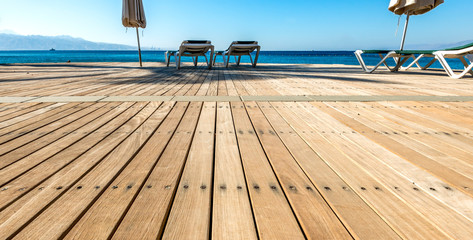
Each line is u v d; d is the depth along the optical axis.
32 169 1.19
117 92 3.32
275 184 1.09
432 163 1.31
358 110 2.46
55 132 1.75
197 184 1.08
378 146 1.54
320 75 5.94
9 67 8.05
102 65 9.48
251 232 0.79
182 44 7.39
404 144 1.58
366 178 1.15
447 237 0.77
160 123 1.98
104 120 2.05
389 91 3.52
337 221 0.85
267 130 1.84
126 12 7.20
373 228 0.81
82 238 0.75
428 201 0.97
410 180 1.13
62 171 1.17
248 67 9.07
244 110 2.44
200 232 0.79
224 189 1.05
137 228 0.80
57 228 0.79
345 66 9.85
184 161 1.31
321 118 2.17
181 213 0.88
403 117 2.21
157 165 1.26
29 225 0.81
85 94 3.16
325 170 1.23
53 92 3.30
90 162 1.27
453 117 2.21
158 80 4.75
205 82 4.48
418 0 5.95
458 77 5.17
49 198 0.96
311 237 0.77
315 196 1.00
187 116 2.20
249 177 1.15
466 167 1.26
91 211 0.88
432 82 4.58
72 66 8.77
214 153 1.43
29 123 1.95
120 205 0.92
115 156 1.35
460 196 1.00
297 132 1.80
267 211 0.90
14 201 0.94
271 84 4.25
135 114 2.25
